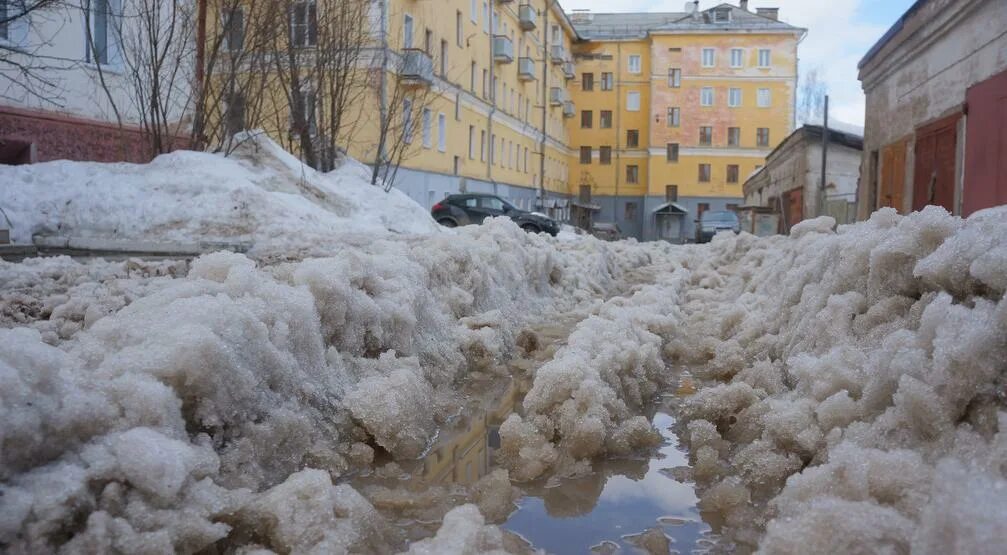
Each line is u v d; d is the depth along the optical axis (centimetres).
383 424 320
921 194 1541
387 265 470
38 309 470
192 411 253
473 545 205
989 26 1202
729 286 872
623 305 688
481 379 473
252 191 1159
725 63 6050
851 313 357
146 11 1336
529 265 789
